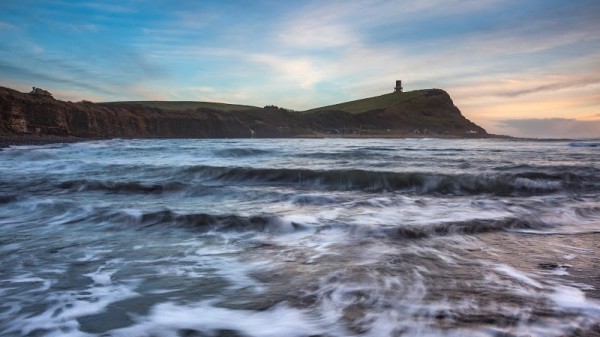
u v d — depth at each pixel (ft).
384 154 76.89
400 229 22.33
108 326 11.50
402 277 15.28
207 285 14.85
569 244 20.30
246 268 16.84
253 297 13.62
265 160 64.54
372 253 18.71
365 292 13.78
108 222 25.23
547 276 15.33
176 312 12.46
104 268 16.81
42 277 15.66
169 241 21.26
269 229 23.68
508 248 19.51
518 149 102.53
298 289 14.26
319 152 81.35
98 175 47.57
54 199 31.68
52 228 23.84
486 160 62.85
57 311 12.51
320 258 18.11
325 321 11.62
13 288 14.47
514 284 14.39
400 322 11.36
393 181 40.09
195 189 36.01
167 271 16.49
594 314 11.71
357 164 55.67
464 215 26.53
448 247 19.67
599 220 26.20
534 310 12.03
